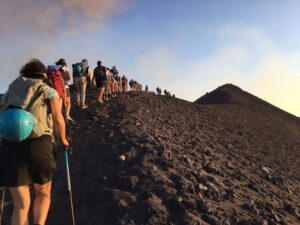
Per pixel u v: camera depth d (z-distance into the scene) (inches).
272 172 631.8
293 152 1027.3
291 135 1517.0
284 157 876.0
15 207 190.1
